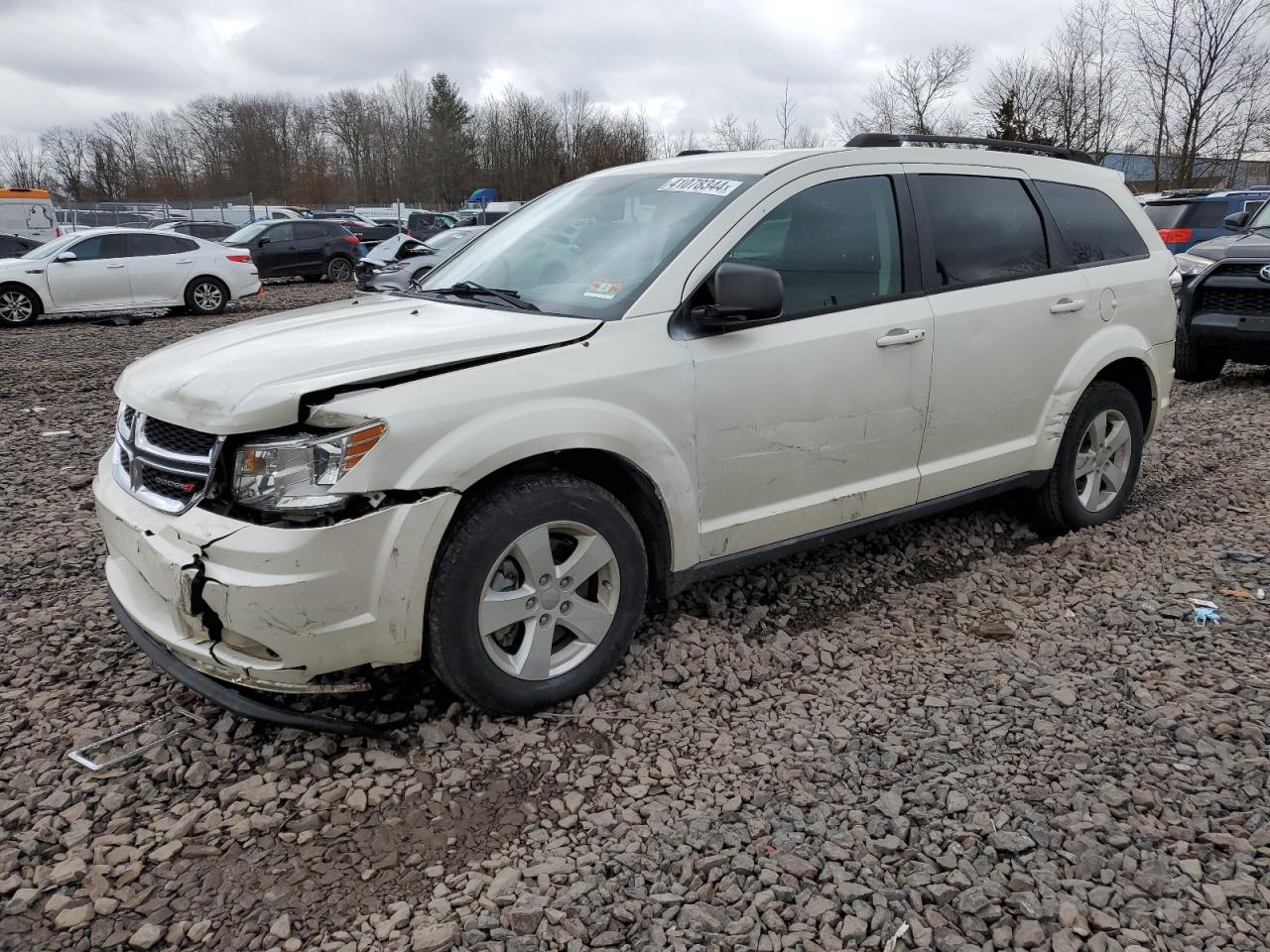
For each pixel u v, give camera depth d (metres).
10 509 5.56
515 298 3.61
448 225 37.47
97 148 72.56
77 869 2.51
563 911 2.34
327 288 22.73
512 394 2.98
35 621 3.98
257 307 18.19
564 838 2.63
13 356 11.84
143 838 2.64
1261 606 4.02
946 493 4.26
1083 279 4.63
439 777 2.90
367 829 2.68
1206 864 2.49
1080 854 2.52
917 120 36.84
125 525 3.04
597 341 3.21
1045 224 4.58
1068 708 3.25
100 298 15.88
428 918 2.33
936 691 3.40
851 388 3.76
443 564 2.90
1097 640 3.76
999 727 3.14
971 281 4.21
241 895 2.43
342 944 2.26
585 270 3.63
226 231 28.03
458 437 2.85
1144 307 4.91
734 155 4.04
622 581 3.29
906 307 3.95
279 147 75.12
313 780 2.89
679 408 3.32
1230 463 6.34
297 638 2.75
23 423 7.96
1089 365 4.61
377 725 3.13
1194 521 5.19
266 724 3.16
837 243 3.81
